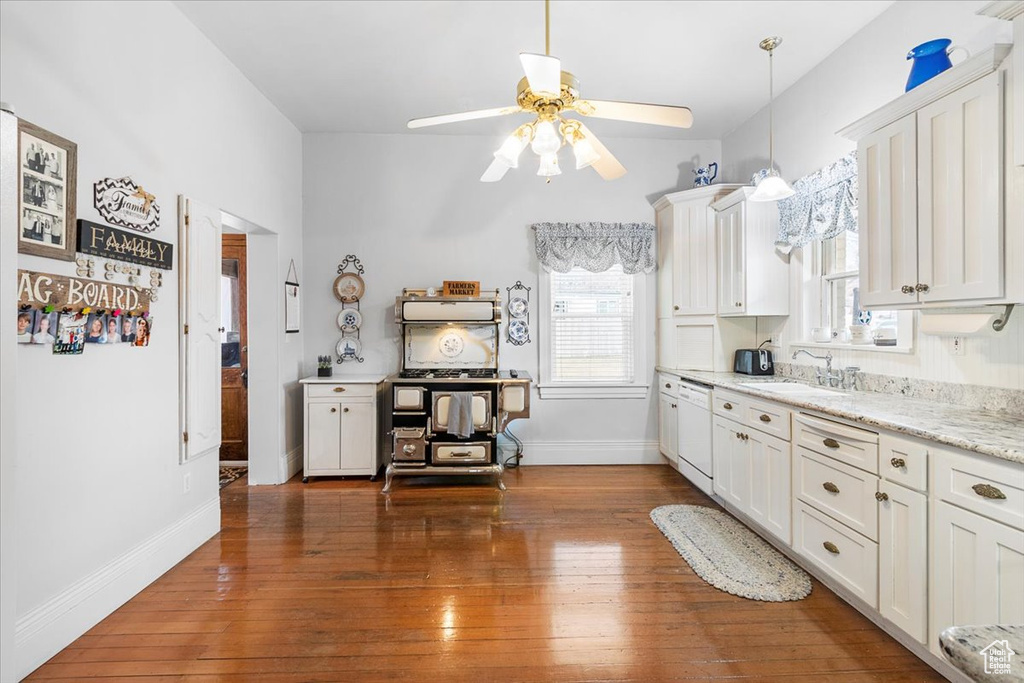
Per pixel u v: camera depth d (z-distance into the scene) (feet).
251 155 11.93
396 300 14.52
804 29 9.90
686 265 14.08
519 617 7.30
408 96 12.71
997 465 5.03
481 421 13.11
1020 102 5.59
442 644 6.68
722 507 11.62
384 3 9.05
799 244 11.27
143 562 8.09
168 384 8.79
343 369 15.15
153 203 8.38
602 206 15.40
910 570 6.09
